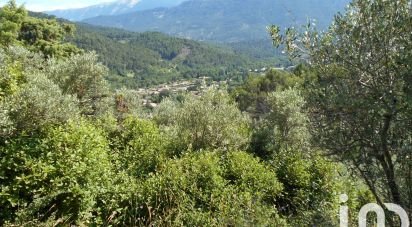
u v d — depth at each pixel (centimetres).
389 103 434
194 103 1126
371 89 469
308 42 520
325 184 950
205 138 1138
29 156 664
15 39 2566
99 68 1149
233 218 716
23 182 648
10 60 1097
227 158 1077
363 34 464
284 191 1050
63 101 802
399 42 450
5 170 649
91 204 685
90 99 1185
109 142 1014
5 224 590
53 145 701
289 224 768
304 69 545
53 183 653
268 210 791
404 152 447
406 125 450
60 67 1105
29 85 784
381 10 457
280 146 1266
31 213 610
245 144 1236
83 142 745
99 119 1123
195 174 869
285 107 1307
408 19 441
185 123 1127
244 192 861
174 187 800
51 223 602
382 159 479
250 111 2439
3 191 613
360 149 492
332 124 499
